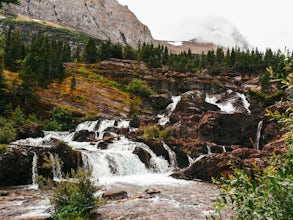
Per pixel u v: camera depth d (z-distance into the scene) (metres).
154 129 42.00
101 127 60.34
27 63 88.75
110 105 81.88
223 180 5.00
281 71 4.76
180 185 24.33
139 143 38.31
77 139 48.03
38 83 81.19
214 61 151.50
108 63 121.69
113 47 145.50
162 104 85.81
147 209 15.62
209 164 27.33
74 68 108.62
